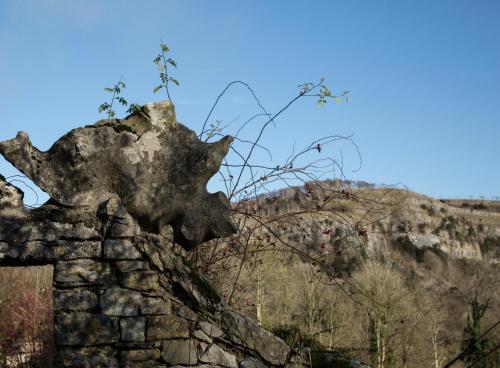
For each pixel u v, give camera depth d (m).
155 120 4.54
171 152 4.53
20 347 8.27
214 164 4.55
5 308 8.91
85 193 4.32
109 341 4.16
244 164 5.90
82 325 4.16
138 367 4.17
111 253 4.23
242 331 4.47
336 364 4.77
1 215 4.22
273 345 4.54
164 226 4.54
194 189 4.53
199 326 4.35
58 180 4.30
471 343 4.35
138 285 4.23
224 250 6.13
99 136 4.37
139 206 4.39
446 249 70.31
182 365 4.25
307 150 5.91
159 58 6.39
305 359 4.67
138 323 4.21
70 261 4.22
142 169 4.42
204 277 4.57
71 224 4.24
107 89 5.89
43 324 8.46
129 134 4.44
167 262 4.33
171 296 4.35
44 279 10.70
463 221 80.56
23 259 4.20
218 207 4.59
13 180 4.35
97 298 4.21
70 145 4.31
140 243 4.28
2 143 4.20
